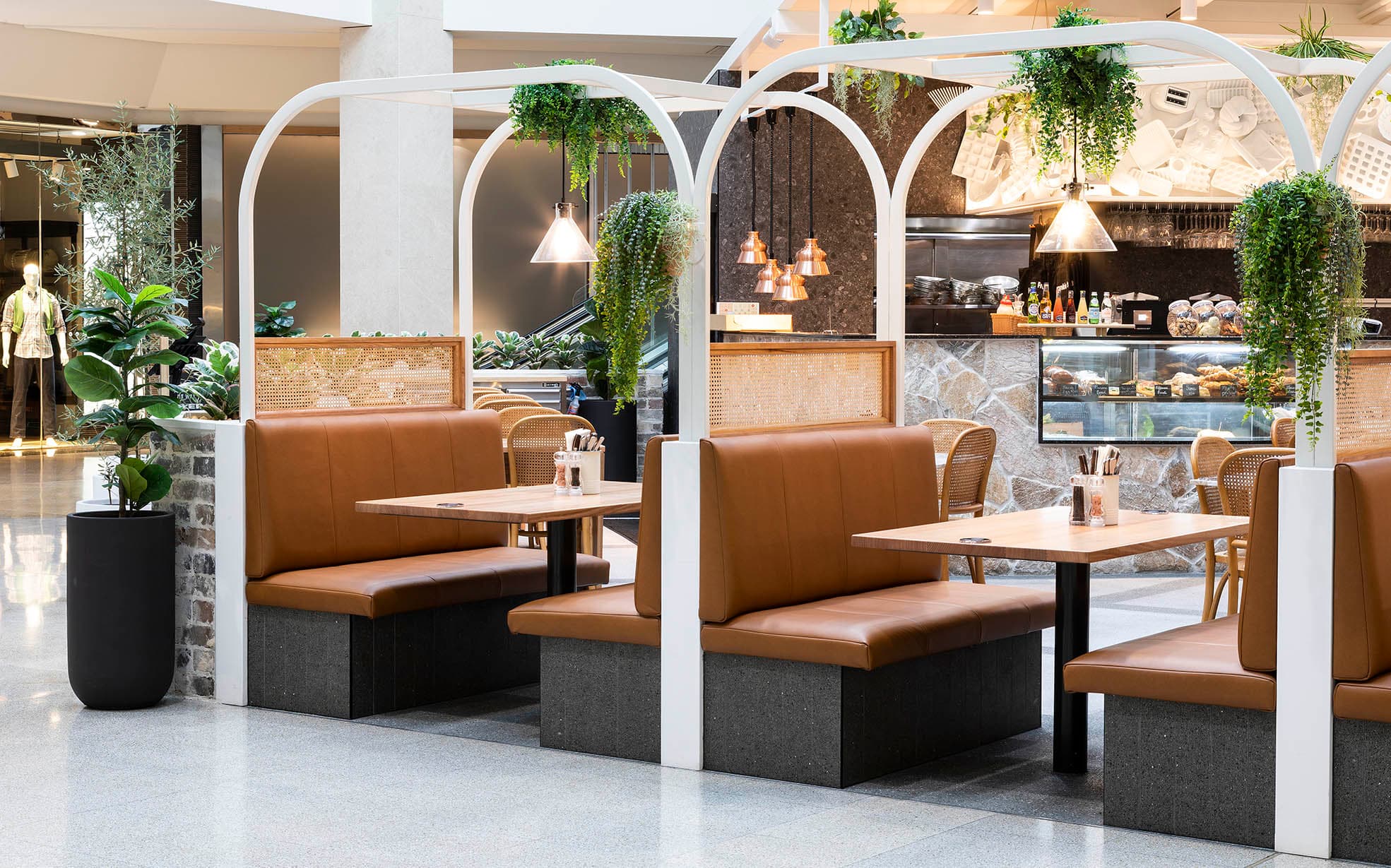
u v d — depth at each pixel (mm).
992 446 7770
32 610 8125
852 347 6160
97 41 14328
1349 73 5207
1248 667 4227
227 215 18938
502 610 6590
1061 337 9625
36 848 4188
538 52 14148
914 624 5008
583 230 20078
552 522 6195
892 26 6438
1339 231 4145
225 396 6688
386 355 6891
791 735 4949
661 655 5168
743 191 13344
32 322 17281
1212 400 9438
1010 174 12391
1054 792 4855
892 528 5953
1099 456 5289
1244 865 4047
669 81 6277
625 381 5383
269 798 4719
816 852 4172
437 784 4902
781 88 13070
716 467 5039
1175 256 13016
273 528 6113
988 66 5801
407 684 6133
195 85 15391
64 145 17094
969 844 4250
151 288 6113
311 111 16312
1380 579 4098
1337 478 4070
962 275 12820
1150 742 4375
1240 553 6965
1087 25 5285
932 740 5297
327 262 19766
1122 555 4664
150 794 4762
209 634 6258
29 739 5492
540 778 4988
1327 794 4090
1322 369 4156
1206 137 11492
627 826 4426
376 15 11562
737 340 12234
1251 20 11805
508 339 15109
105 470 6969
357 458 6500
